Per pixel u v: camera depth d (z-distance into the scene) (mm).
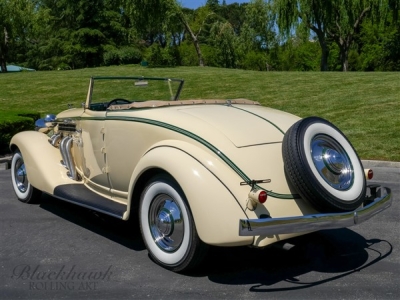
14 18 44094
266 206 3914
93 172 5453
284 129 4594
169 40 44125
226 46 55406
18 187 6715
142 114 4766
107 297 3846
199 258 4043
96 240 5160
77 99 19234
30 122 11281
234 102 5352
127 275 4246
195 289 3959
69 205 6539
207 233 3789
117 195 5141
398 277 4184
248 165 4051
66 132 6031
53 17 66062
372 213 4219
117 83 5965
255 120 4637
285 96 17703
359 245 5012
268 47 52156
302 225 3801
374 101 15234
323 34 37875
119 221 5816
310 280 4133
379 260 4582
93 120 5367
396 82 18312
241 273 4277
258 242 3832
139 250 4852
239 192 3879
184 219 4059
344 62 41969
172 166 4016
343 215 3967
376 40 55750
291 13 36281
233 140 4211
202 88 20547
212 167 3975
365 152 10281
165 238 4285
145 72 27219
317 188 3902
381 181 8227
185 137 4297
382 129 11961
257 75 23641
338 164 4152
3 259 4660
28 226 5652
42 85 22312
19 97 19859
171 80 6215
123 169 4941
